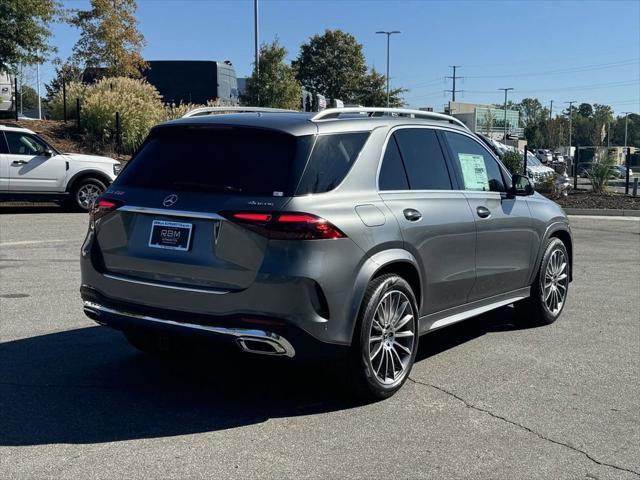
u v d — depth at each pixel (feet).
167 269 14.83
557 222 23.39
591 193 78.48
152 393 16.35
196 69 104.37
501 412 15.60
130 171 16.42
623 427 14.88
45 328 21.53
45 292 26.25
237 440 13.83
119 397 16.05
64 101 77.56
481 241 19.26
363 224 15.15
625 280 31.73
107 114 73.36
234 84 113.80
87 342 20.24
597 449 13.78
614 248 42.37
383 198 16.16
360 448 13.57
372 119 16.99
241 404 15.79
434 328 17.93
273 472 12.48
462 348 20.74
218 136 15.79
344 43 203.82
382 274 15.88
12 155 49.75
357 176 15.75
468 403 16.12
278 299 13.87
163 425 14.49
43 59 74.28
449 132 19.66
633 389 17.22
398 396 16.52
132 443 13.57
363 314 15.20
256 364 18.70
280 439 13.91
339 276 14.51
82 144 71.77
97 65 100.27
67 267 31.01
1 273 29.58
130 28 101.40
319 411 15.46
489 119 178.81
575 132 394.93
